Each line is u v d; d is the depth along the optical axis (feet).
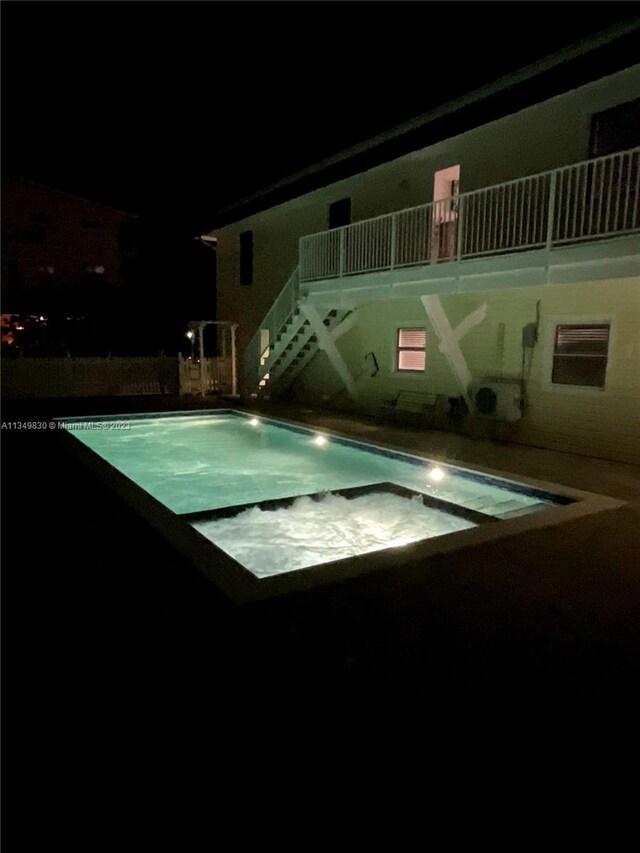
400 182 41.75
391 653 10.75
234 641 11.09
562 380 32.30
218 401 56.70
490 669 10.30
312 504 25.99
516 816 7.06
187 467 34.96
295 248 54.75
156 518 18.47
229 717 8.87
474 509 23.45
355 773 7.76
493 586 13.75
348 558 15.35
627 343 28.66
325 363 51.60
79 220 99.91
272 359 53.21
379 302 44.80
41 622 11.84
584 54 28.30
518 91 32.81
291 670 10.16
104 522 18.11
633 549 16.26
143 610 12.34
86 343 88.43
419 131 39.58
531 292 33.19
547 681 9.98
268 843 6.59
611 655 10.83
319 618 12.05
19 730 8.55
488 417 35.27
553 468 27.58
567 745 8.39
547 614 12.38
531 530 17.84
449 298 38.70
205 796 7.31
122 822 6.88
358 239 40.32
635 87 27.20
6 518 18.53
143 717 8.86
